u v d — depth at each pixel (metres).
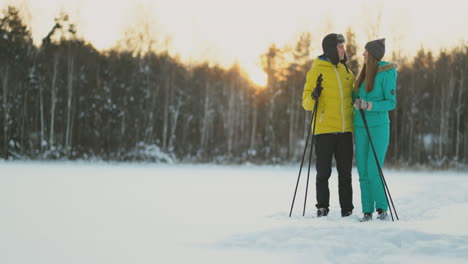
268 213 3.99
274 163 23.81
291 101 27.97
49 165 15.92
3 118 21.34
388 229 2.70
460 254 2.27
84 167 14.94
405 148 26.81
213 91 28.19
